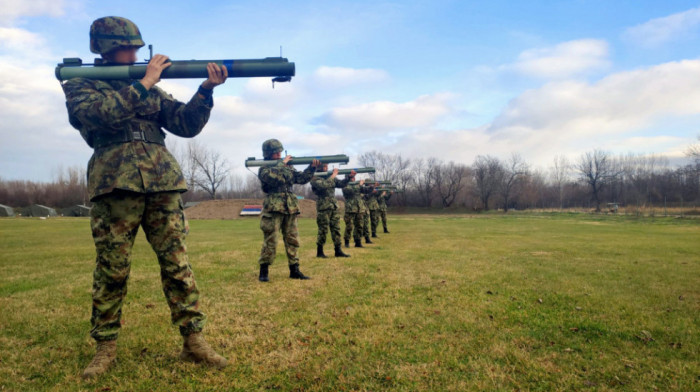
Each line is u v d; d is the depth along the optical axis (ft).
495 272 20.84
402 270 21.35
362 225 36.04
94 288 8.91
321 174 28.37
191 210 132.57
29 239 43.45
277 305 14.33
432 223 81.61
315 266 22.85
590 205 192.03
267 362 9.40
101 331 8.89
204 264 23.98
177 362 9.30
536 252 30.09
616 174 173.88
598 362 9.47
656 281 18.79
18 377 8.59
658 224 75.87
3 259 26.61
